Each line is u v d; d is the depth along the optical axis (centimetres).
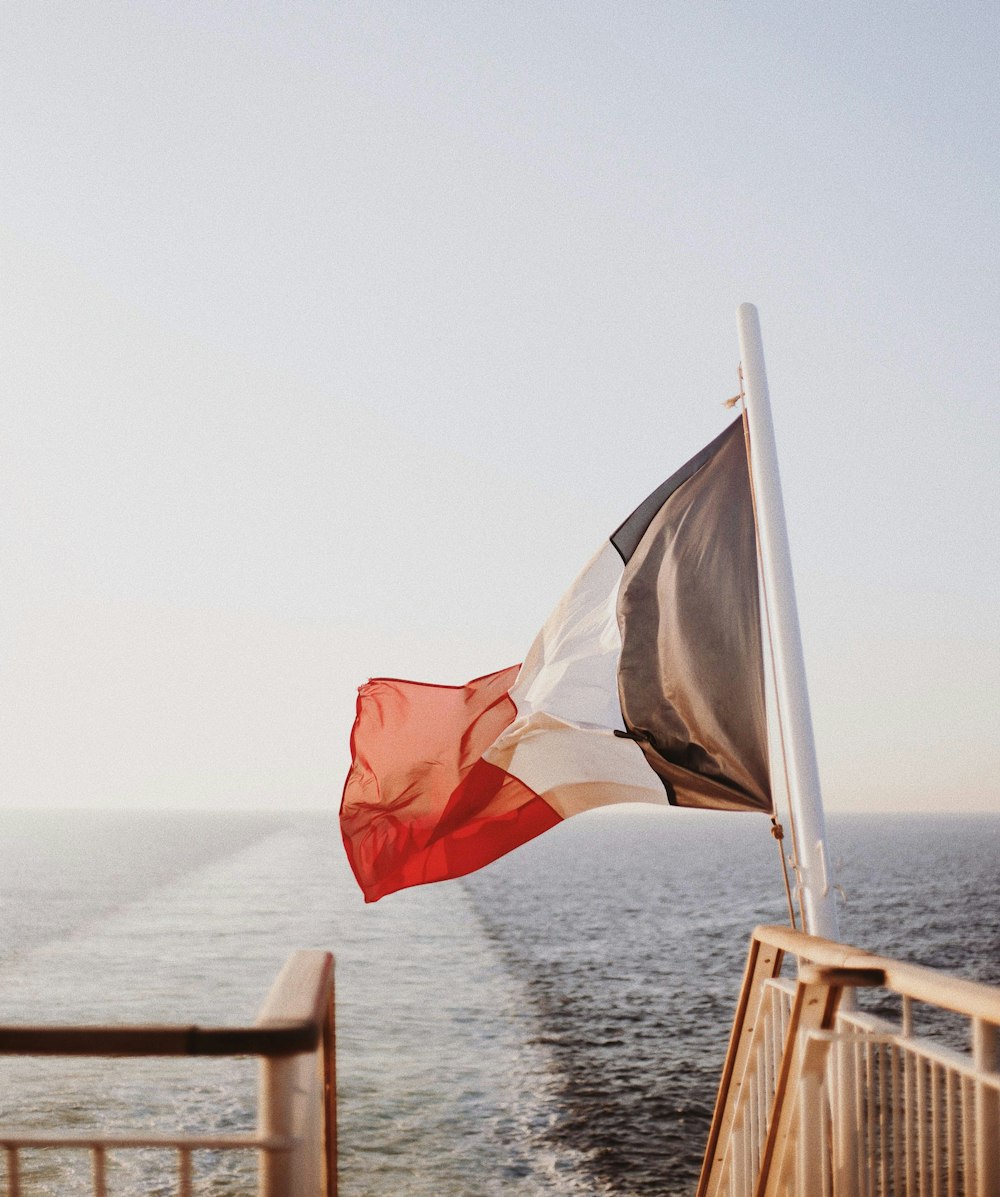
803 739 601
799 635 620
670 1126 2373
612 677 654
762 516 641
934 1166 277
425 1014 3819
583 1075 2861
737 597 655
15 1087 2689
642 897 10262
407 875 658
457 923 7581
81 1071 2884
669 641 654
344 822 669
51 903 9869
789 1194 337
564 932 7050
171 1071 2877
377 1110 2445
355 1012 3841
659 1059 3119
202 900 9438
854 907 8419
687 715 642
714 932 7162
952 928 7094
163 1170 2005
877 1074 333
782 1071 347
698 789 633
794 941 372
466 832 653
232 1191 1866
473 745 664
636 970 5238
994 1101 252
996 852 18162
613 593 670
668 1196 1875
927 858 15975
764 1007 434
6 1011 4297
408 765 668
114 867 15550
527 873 14125
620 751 648
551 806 652
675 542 670
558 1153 2134
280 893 10200
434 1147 2158
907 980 282
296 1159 208
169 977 5184
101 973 5319
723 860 17712
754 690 638
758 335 668
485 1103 2530
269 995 235
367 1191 1880
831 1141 340
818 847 584
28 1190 1875
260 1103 213
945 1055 275
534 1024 3650
